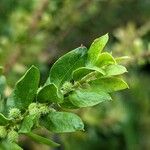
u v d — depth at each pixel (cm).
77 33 80
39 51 63
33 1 68
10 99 29
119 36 61
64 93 28
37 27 61
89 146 68
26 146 64
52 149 62
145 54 54
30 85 28
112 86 28
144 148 76
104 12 77
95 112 63
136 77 74
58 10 64
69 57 28
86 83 28
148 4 84
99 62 28
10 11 72
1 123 28
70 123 27
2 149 28
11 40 62
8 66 58
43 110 27
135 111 75
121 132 73
